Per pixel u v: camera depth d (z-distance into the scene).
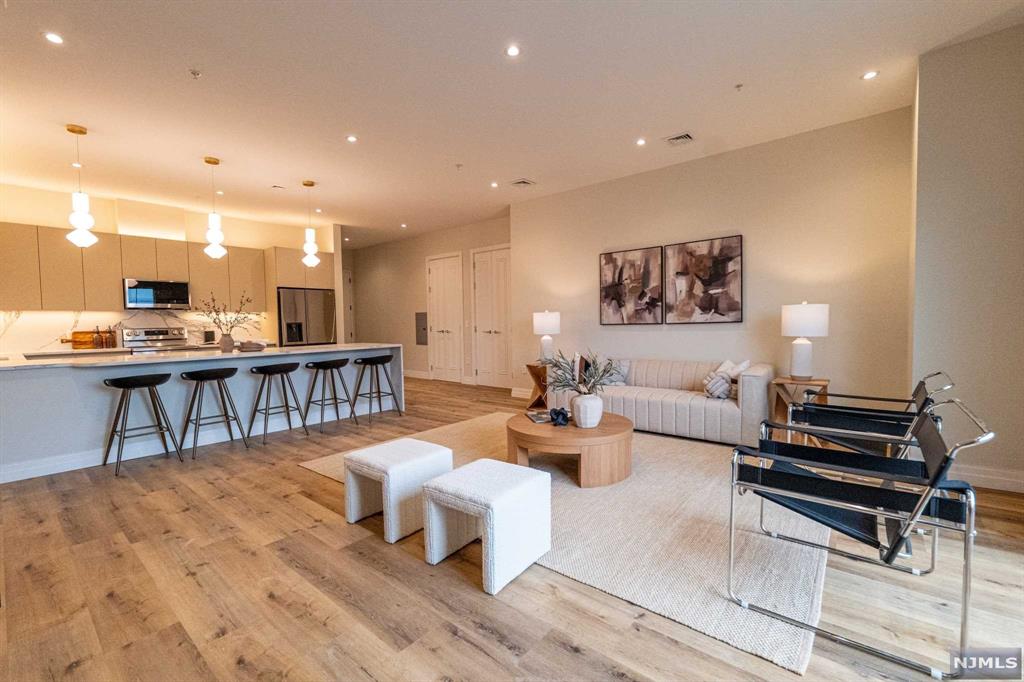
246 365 4.66
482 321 7.75
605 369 3.53
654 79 3.08
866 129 3.80
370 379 5.58
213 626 1.73
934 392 2.42
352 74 2.92
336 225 7.65
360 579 2.04
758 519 2.57
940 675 1.42
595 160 4.66
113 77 2.87
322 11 2.30
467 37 2.56
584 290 5.68
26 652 1.60
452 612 1.80
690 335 4.86
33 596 1.93
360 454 2.57
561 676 1.46
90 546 2.35
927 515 1.53
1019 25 2.62
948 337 2.91
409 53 2.71
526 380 6.48
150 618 1.78
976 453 2.89
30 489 3.17
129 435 3.89
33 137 3.76
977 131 2.78
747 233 4.43
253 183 5.16
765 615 1.74
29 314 5.36
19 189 5.18
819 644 1.58
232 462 3.76
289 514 2.74
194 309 6.36
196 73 2.85
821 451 2.10
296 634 1.68
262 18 2.35
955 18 2.53
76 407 3.64
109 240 5.61
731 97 3.38
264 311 7.17
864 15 2.47
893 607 1.77
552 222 5.93
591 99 3.34
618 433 3.16
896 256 3.73
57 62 2.68
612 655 1.55
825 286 4.04
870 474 1.75
